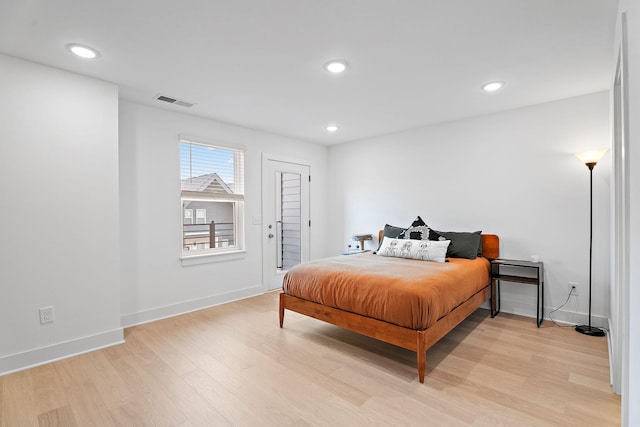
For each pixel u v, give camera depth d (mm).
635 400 1220
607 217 2965
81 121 2594
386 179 4609
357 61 2393
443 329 2375
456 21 1892
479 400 1929
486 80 2738
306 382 2150
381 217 4676
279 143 4637
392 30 1988
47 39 2066
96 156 2668
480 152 3721
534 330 3025
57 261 2488
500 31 2000
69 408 1874
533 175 3371
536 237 3361
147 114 3326
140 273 3275
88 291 2631
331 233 5352
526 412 1808
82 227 2602
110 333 2734
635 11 1212
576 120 3121
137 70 2529
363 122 3982
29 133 2361
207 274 3820
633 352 1271
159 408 1872
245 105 3342
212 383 2139
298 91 2971
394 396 1982
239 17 1844
